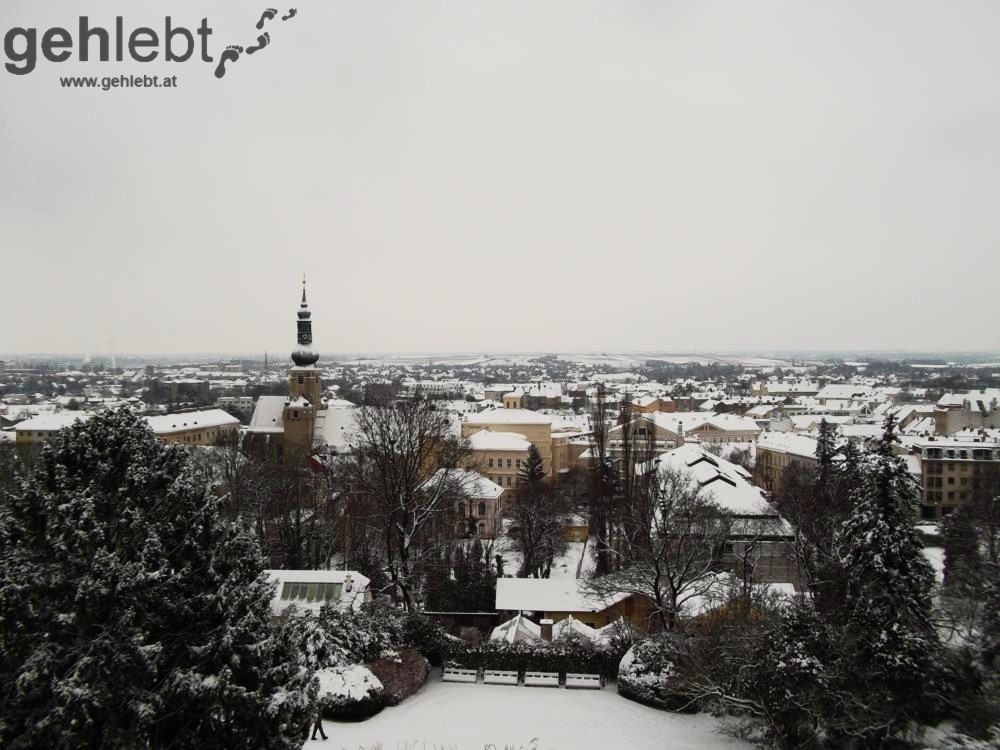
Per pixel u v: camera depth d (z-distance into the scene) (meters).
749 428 186.50
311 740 30.19
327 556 69.69
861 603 38.44
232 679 22.12
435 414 62.78
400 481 51.78
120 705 20.27
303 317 133.75
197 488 24.45
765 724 31.02
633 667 38.03
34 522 21.75
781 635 31.03
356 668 35.16
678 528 51.06
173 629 22.66
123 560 21.78
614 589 49.50
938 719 30.23
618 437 152.25
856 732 28.20
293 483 82.19
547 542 81.81
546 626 47.12
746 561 58.22
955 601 48.19
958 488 116.56
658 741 31.55
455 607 59.25
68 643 20.27
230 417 160.88
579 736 31.94
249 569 24.58
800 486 89.12
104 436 23.20
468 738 31.20
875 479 40.44
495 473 123.69
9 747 19.09
